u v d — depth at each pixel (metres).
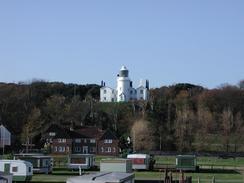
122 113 192.25
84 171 93.50
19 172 71.94
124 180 45.31
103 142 151.75
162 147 154.25
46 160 88.62
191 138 158.12
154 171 93.56
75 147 152.75
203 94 199.75
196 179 78.69
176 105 189.50
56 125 156.62
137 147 153.12
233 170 98.56
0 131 141.38
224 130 167.62
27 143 143.50
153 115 177.00
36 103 196.75
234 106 193.12
